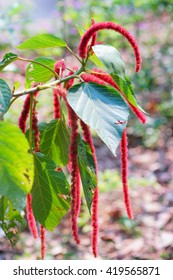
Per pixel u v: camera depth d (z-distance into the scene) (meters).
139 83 4.17
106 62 0.95
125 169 1.12
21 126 1.08
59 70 1.08
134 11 4.64
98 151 3.62
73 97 0.93
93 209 1.08
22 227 1.04
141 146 3.78
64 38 3.98
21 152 0.86
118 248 2.60
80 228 2.77
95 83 0.95
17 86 1.11
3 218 1.03
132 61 4.27
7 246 2.51
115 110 0.91
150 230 2.73
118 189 3.08
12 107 2.72
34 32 3.97
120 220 2.78
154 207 2.94
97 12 4.07
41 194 1.04
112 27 1.02
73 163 1.03
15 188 0.84
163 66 4.53
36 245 2.54
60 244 2.62
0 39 3.32
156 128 3.89
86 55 1.06
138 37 4.74
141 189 3.13
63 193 1.03
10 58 0.98
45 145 1.12
